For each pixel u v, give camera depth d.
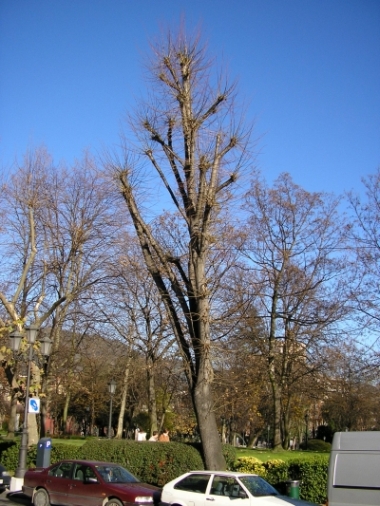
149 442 20.48
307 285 33.03
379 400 43.38
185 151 19.77
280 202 34.12
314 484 17.31
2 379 34.00
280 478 17.95
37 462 21.30
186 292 19.39
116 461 20.45
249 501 13.10
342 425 56.25
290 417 45.88
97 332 31.91
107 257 28.39
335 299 32.81
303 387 35.28
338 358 32.28
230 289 27.11
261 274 33.12
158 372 34.38
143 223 20.44
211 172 19.31
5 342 25.67
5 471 20.23
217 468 18.66
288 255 33.41
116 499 15.37
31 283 29.83
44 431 28.36
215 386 29.47
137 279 31.66
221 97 19.80
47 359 28.19
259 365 32.56
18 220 29.38
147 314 33.81
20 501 18.89
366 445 10.48
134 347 36.12
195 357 19.41
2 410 46.50
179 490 14.16
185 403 37.97
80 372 44.16
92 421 52.16
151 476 19.53
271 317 33.22
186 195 19.64
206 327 19.14
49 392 32.38
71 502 16.22
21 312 29.20
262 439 70.81
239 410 38.12
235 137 19.50
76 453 21.70
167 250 23.75
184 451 19.27
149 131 19.98
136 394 47.19
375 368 27.30
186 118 19.69
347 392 34.03
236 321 27.75
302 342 33.09
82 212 27.94
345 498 10.34
